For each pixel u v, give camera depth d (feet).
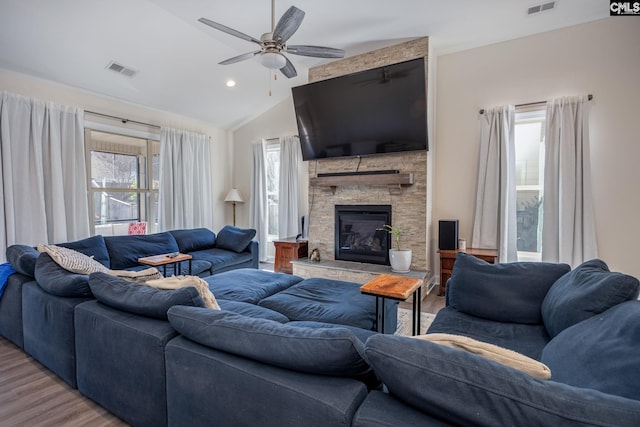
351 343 3.09
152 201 16.90
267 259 19.67
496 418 2.31
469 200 13.44
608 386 2.97
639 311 3.65
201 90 15.67
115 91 14.23
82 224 13.39
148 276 6.50
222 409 3.75
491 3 10.07
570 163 11.28
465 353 2.70
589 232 11.07
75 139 13.21
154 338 4.59
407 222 12.99
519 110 12.35
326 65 14.44
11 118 11.46
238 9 10.36
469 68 13.21
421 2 10.00
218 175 20.12
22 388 6.34
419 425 2.55
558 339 4.51
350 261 14.34
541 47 11.94
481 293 6.65
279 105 18.60
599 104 11.12
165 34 11.59
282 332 3.56
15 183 11.53
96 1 9.64
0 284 8.18
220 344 3.86
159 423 4.66
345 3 9.98
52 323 6.44
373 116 13.01
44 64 11.69
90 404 5.86
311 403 3.05
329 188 14.65
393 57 12.85
